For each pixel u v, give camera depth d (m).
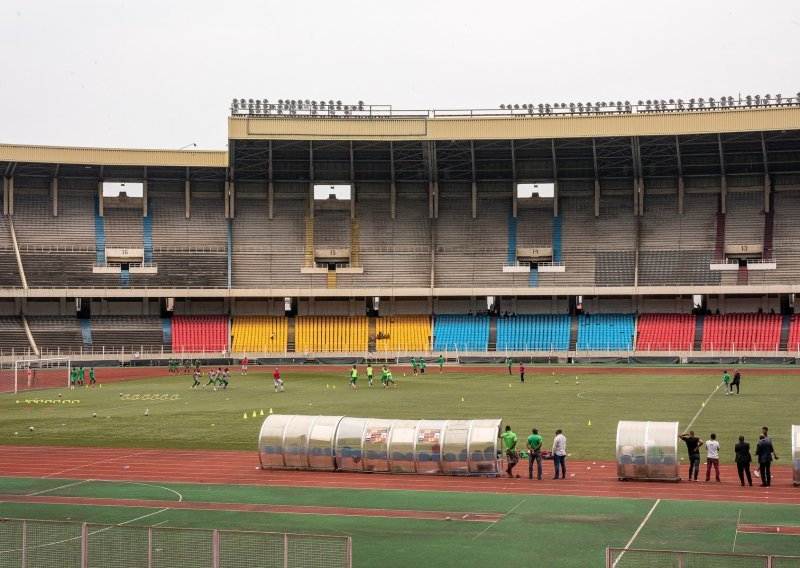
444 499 32.84
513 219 114.25
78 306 110.06
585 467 38.66
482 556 25.47
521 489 34.53
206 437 48.53
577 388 73.44
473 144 108.31
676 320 105.56
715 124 101.00
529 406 59.78
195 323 109.56
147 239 112.25
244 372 94.50
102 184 113.12
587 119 103.00
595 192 112.88
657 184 112.69
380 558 25.27
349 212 115.62
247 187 115.81
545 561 24.95
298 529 28.50
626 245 110.69
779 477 36.19
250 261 112.00
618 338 104.25
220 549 24.94
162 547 25.39
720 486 34.53
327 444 38.41
